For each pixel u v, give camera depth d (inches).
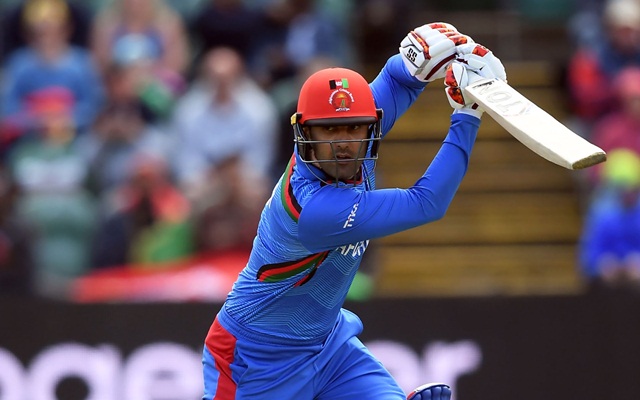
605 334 985.5
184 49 1379.2
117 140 1206.9
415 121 1496.1
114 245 1091.3
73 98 1289.4
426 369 975.6
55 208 1123.3
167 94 1284.4
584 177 1393.9
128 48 1312.7
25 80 1279.5
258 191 1125.7
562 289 1267.2
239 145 1250.6
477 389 977.5
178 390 964.0
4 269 1026.7
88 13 1376.7
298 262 571.5
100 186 1191.6
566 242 1396.4
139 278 1070.4
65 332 967.6
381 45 1508.4
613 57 1417.3
